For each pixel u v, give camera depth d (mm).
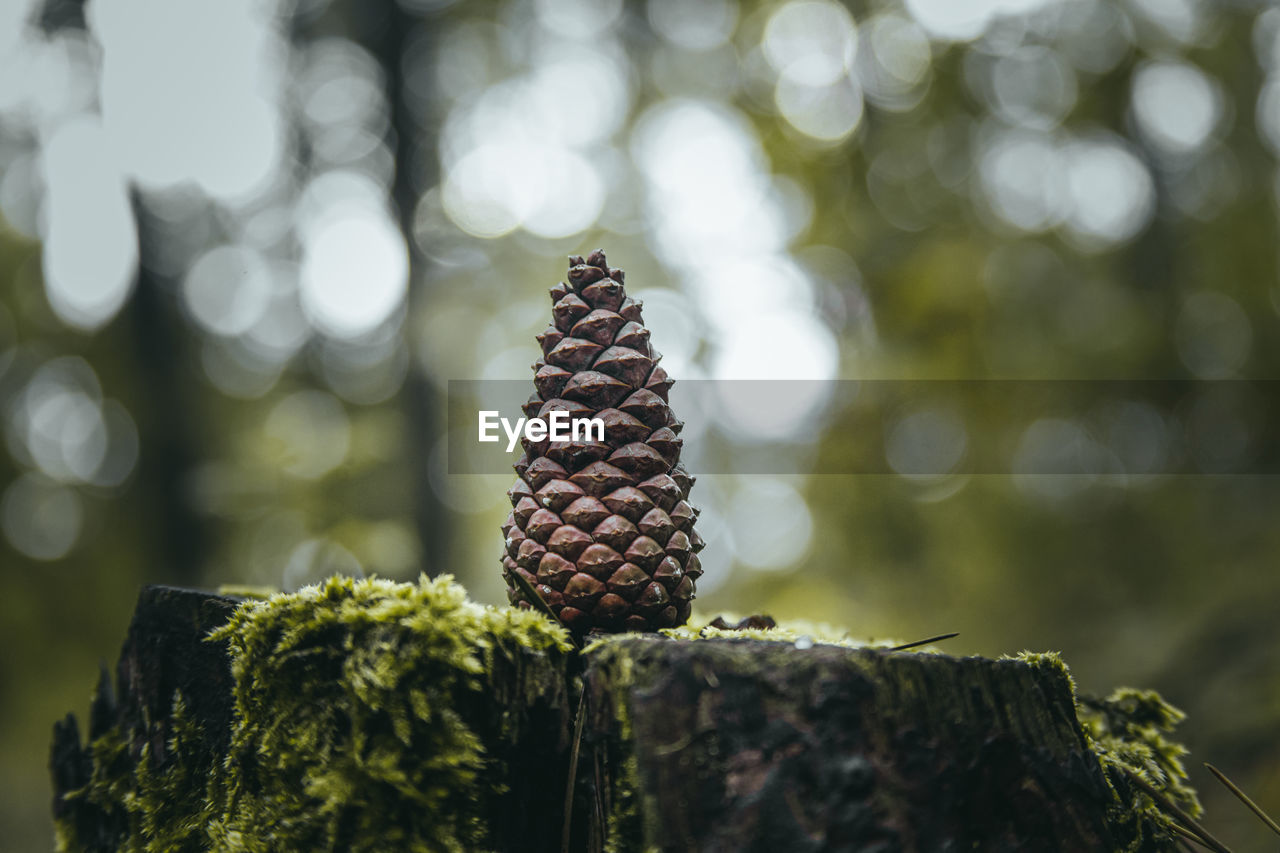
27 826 6918
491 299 6895
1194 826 1544
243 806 1365
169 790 1564
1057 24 6605
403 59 6469
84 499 7238
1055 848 1257
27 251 7094
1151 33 6332
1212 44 6148
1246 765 3223
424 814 1274
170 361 6742
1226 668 3730
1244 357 6047
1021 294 6328
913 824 1178
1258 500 5492
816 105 7105
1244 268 5961
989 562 6094
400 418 6008
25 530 7207
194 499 6234
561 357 1516
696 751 1177
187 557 6367
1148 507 5934
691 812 1157
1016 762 1264
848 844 1152
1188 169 6406
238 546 6352
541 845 1352
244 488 6074
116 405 7000
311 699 1330
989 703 1270
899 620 6148
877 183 6906
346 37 6695
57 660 6969
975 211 6648
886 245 6668
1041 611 5938
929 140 6816
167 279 6785
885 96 6938
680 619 1534
